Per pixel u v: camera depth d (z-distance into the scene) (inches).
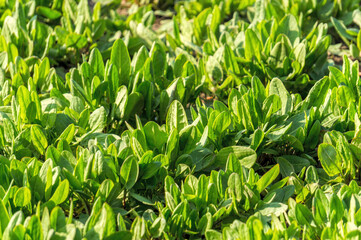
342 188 59.8
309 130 66.4
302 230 59.0
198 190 59.9
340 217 58.2
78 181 60.3
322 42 75.5
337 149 63.3
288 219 59.4
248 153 63.7
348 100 67.5
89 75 69.8
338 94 67.1
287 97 67.5
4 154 65.0
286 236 55.9
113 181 60.7
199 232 59.4
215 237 57.5
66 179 58.4
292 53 74.6
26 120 65.0
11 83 72.6
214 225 60.7
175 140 62.5
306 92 76.3
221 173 61.5
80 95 68.6
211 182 61.3
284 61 74.0
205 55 78.4
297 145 65.9
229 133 66.2
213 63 75.2
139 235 56.4
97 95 68.8
